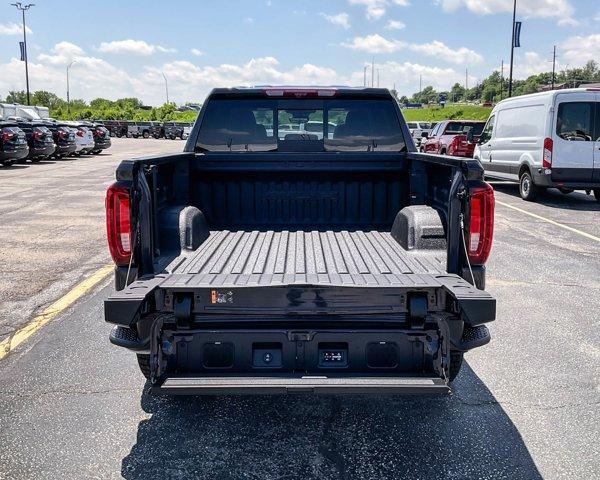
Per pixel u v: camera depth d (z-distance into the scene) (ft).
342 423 12.14
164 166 13.56
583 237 32.48
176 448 11.10
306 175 15.81
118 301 9.48
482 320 9.59
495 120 53.36
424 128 129.18
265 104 16.05
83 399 13.03
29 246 29.04
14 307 19.29
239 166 15.64
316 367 10.47
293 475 10.24
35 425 11.87
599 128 42.65
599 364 15.05
